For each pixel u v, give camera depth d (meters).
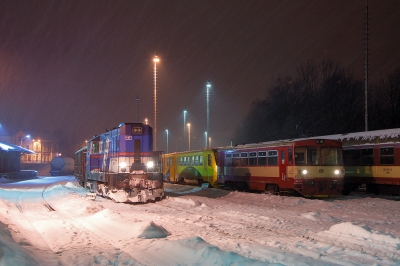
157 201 20.47
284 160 21.17
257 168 23.73
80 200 20.23
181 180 35.97
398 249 8.70
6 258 6.66
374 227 11.59
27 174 56.66
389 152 21.64
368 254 8.28
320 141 20.52
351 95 42.44
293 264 7.54
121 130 21.52
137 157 21.45
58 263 7.63
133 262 7.81
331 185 20.23
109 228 11.65
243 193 22.41
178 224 12.61
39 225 12.73
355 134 24.42
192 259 7.75
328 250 8.76
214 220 13.43
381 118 39.09
